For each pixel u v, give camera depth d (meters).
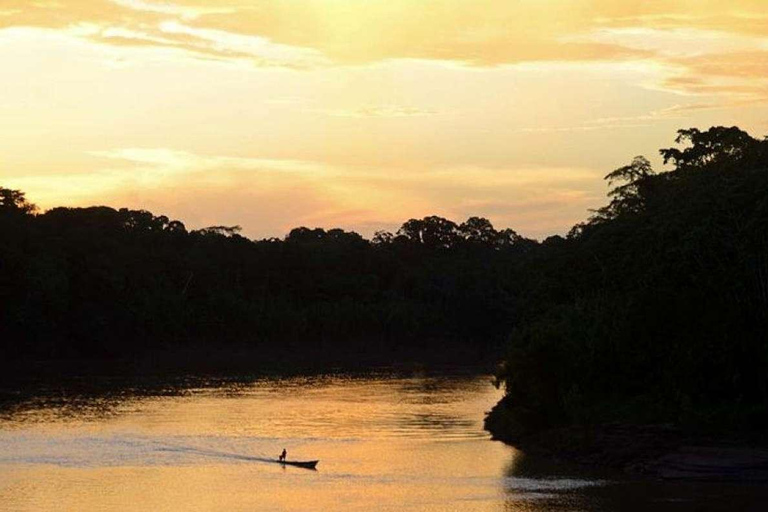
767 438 61.00
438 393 109.69
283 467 58.91
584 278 83.75
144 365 152.00
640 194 98.38
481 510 47.44
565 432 65.38
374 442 69.94
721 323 65.56
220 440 70.12
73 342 155.25
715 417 62.12
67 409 89.50
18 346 149.88
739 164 74.12
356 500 49.38
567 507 48.12
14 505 47.62
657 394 67.44
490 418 79.94
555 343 70.69
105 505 47.88
